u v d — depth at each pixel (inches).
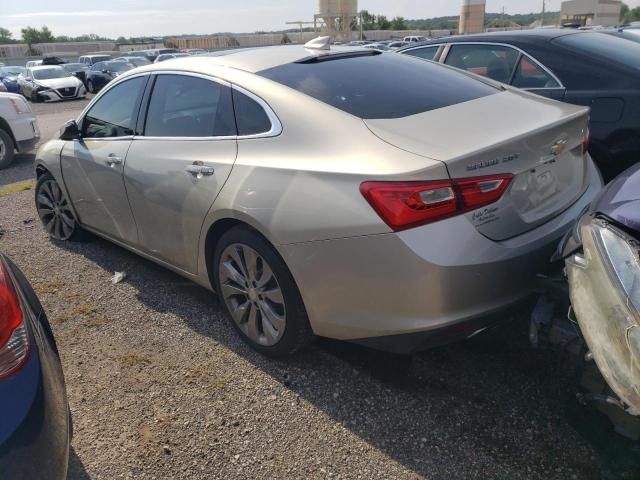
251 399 102.8
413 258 84.1
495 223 89.3
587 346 74.7
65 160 162.4
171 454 91.0
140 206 134.3
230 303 118.6
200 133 119.6
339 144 94.7
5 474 60.3
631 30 244.5
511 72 183.0
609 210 73.4
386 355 113.4
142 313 135.9
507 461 85.9
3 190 269.4
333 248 91.0
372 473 85.3
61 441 68.6
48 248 182.2
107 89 153.3
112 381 109.8
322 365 111.5
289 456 89.4
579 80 164.2
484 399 99.4
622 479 80.9
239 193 104.5
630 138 153.9
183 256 127.1
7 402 63.4
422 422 94.9
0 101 329.1
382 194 84.8
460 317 88.0
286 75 113.7
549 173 99.8
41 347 72.1
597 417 88.8
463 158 84.7
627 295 64.6
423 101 106.9
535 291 95.0
